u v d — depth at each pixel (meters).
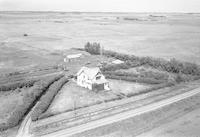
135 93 53.78
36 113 41.84
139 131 37.03
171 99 50.34
